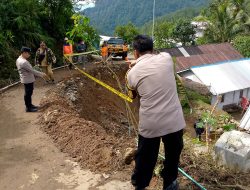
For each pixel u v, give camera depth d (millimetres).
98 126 7965
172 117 3959
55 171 5906
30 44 16531
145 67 3967
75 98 12125
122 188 5246
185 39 40812
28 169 6039
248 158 5332
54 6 18766
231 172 5336
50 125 7984
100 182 5445
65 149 6746
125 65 18922
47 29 18922
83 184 5434
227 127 10359
